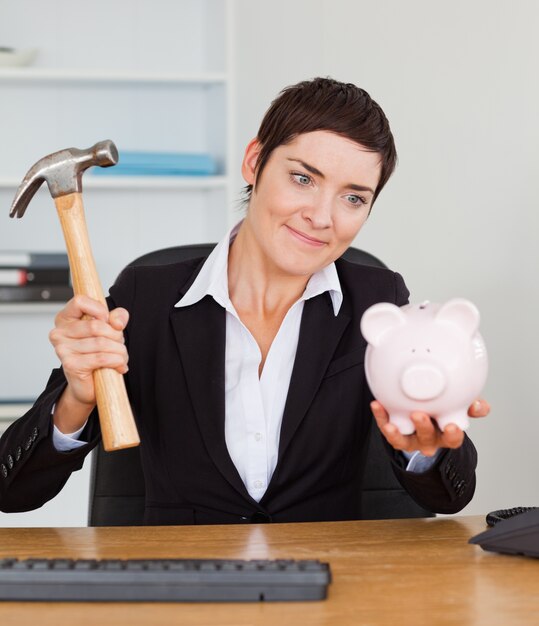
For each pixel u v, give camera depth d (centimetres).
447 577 97
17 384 331
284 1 286
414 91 233
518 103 193
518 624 83
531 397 190
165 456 141
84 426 127
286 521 138
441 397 99
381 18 244
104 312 112
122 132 340
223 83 320
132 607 87
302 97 127
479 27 206
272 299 143
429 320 100
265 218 132
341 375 141
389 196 248
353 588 93
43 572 88
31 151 334
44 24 335
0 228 329
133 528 119
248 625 82
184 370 140
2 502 133
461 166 214
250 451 139
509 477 199
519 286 193
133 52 341
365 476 155
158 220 341
